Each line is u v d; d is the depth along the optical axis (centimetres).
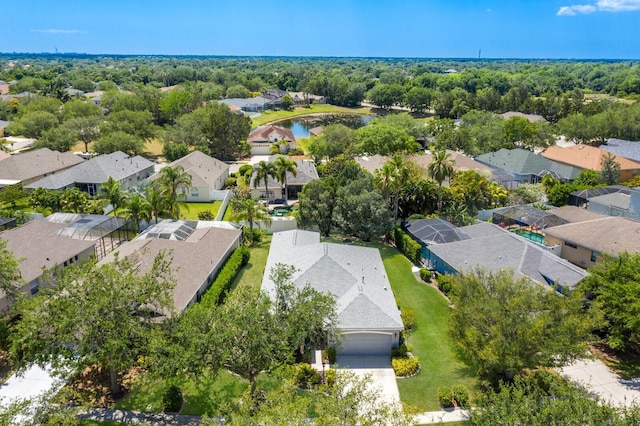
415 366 2842
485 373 2755
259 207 5084
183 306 3119
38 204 5525
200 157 7662
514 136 9412
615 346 2780
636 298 2722
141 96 12900
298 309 2492
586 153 7625
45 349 2344
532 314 2575
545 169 7381
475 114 11019
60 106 11200
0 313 3206
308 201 5056
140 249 3703
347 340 3005
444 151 5209
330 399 1906
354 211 4784
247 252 4447
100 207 5469
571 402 1803
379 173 5041
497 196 5856
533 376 2600
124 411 2475
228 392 2633
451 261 3931
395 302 3328
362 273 3562
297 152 10012
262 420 1788
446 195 5503
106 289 2380
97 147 8331
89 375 2781
